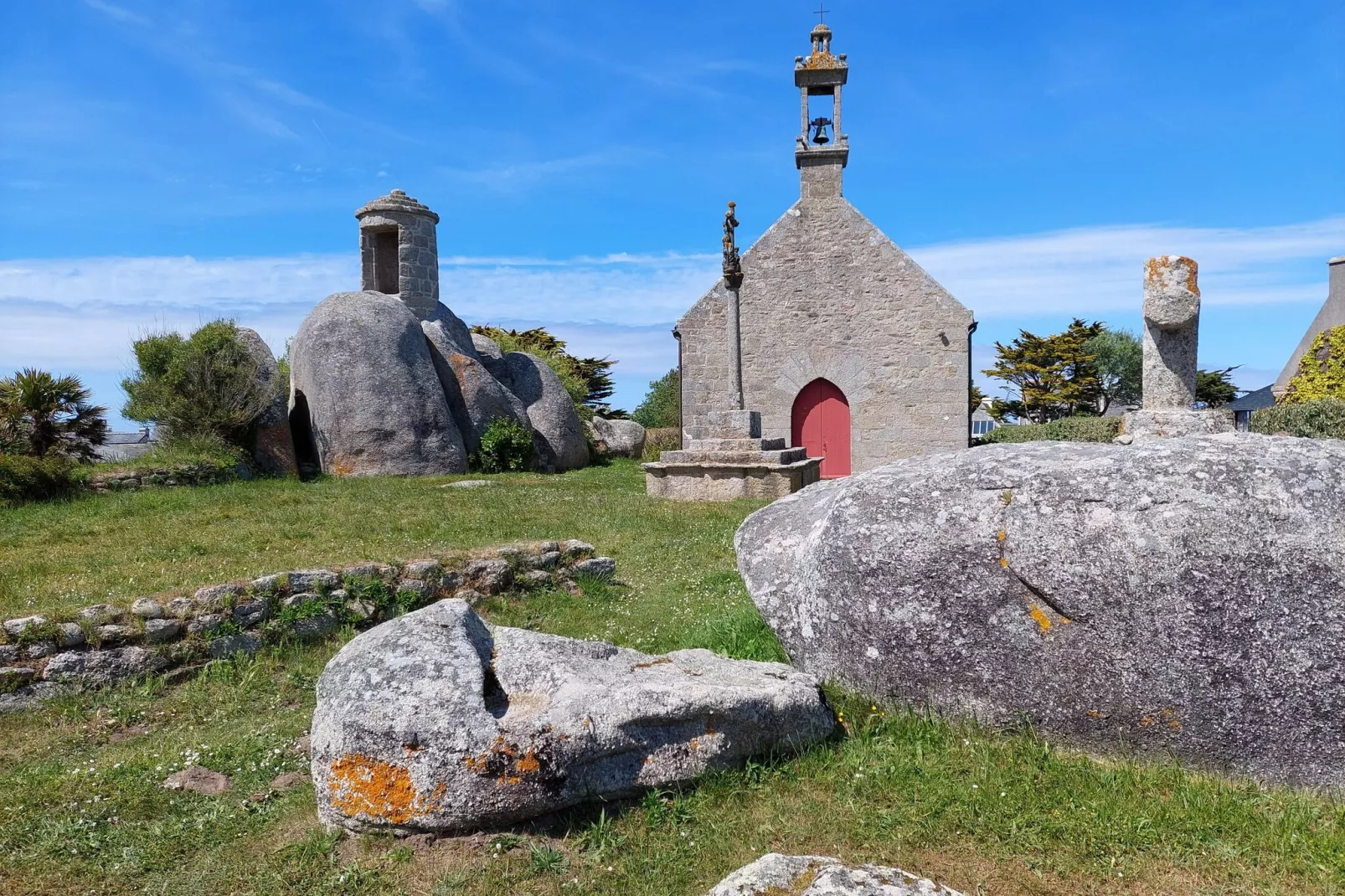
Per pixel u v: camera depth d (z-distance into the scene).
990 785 3.24
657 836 3.06
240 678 5.24
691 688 3.34
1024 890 2.72
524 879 2.84
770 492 12.51
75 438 14.36
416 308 20.22
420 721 3.03
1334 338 18.11
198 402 14.78
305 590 5.92
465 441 18.28
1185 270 6.29
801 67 19.20
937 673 3.66
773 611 4.18
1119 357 40.59
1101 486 3.45
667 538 9.19
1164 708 3.28
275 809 3.44
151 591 6.19
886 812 3.13
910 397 18.81
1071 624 3.40
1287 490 3.24
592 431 23.52
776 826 3.09
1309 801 3.08
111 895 2.91
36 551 8.07
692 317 19.48
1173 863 2.81
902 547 3.70
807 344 19.20
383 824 3.01
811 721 3.58
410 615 3.72
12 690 4.71
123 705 4.81
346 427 16.34
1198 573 3.21
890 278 18.86
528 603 6.61
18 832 3.29
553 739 3.06
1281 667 3.12
